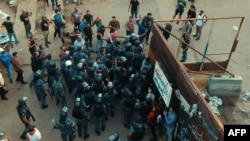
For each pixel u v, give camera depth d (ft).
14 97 46.21
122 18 62.85
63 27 54.44
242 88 49.44
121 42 53.47
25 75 49.80
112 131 41.91
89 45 51.65
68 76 43.19
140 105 38.47
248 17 64.44
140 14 63.98
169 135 38.60
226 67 50.67
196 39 58.29
